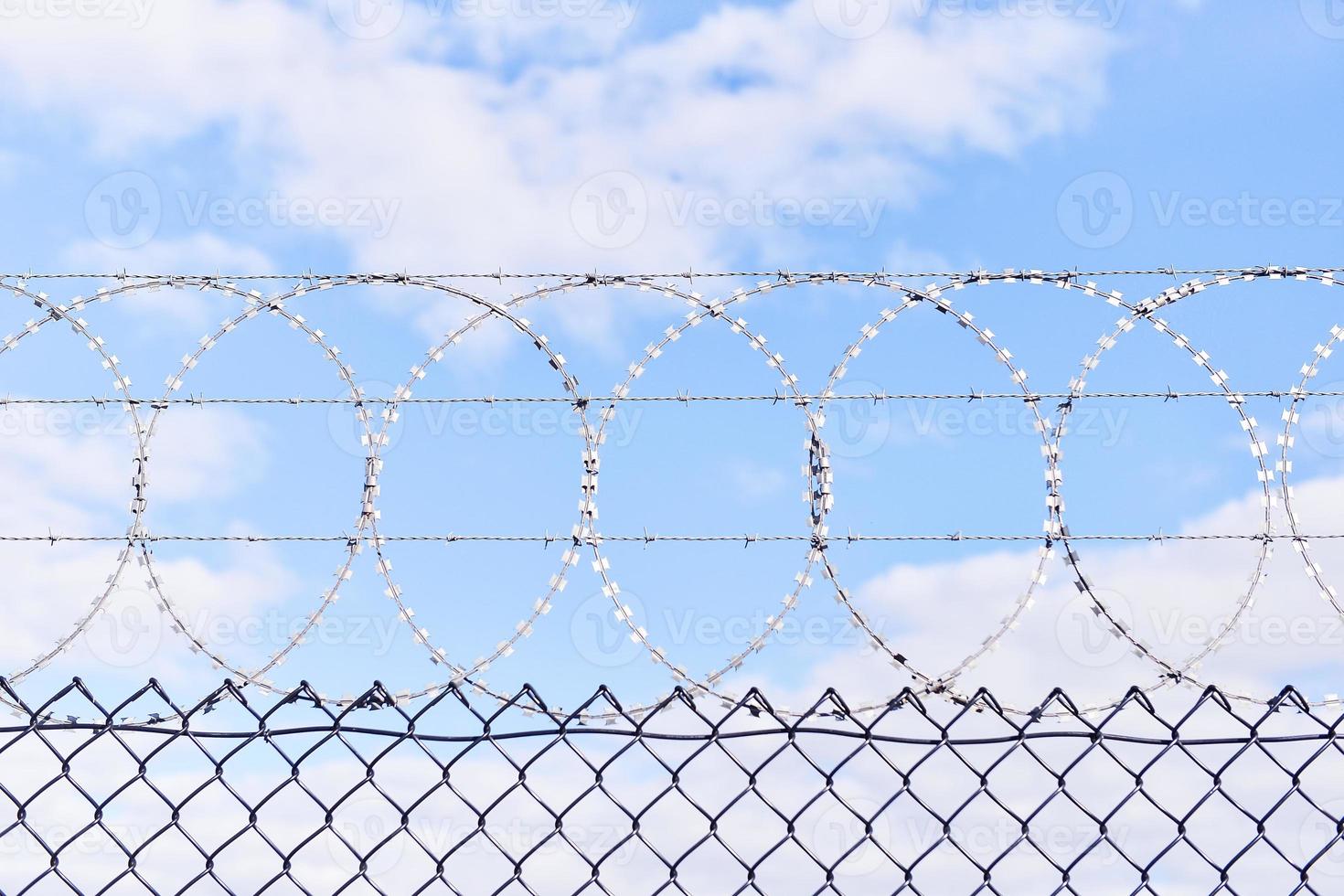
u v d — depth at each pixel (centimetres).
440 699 444
